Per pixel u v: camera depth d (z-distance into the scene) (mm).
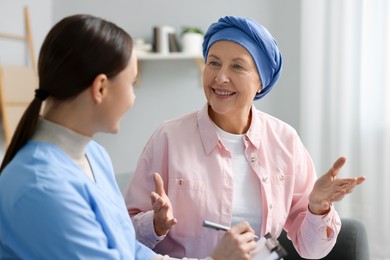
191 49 3473
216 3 3568
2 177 871
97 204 935
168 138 1417
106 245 929
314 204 1333
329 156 3279
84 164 1024
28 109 900
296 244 1494
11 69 3375
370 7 3107
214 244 1354
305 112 3271
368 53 3129
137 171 1445
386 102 3115
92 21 894
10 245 853
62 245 840
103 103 914
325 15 3232
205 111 1436
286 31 3424
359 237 1601
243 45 1326
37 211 828
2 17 3455
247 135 1414
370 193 3152
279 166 1450
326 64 3260
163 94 3705
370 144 3148
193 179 1369
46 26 3834
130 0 3713
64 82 879
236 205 1376
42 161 875
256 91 1406
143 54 3486
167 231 1297
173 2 3643
